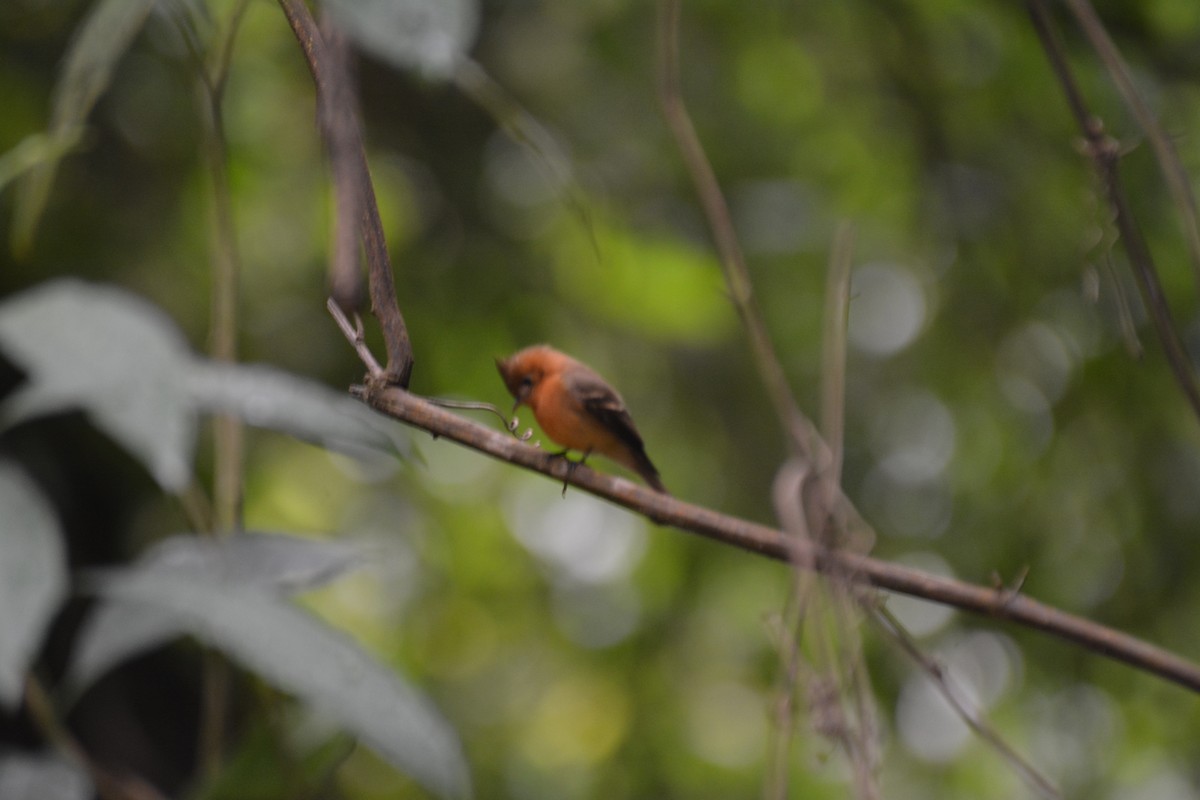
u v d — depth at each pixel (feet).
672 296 42.96
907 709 44.57
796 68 44.29
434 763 11.93
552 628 51.39
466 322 42.60
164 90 37.45
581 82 45.34
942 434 50.03
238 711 31.91
